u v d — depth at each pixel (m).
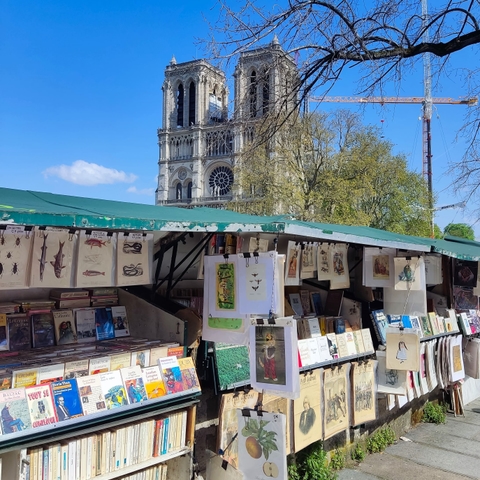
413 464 5.27
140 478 2.93
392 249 5.03
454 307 7.25
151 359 3.04
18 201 2.30
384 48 4.65
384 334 5.44
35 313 3.16
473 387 8.36
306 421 4.12
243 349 3.71
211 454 3.12
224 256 3.17
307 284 5.60
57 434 2.45
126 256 2.98
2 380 2.40
